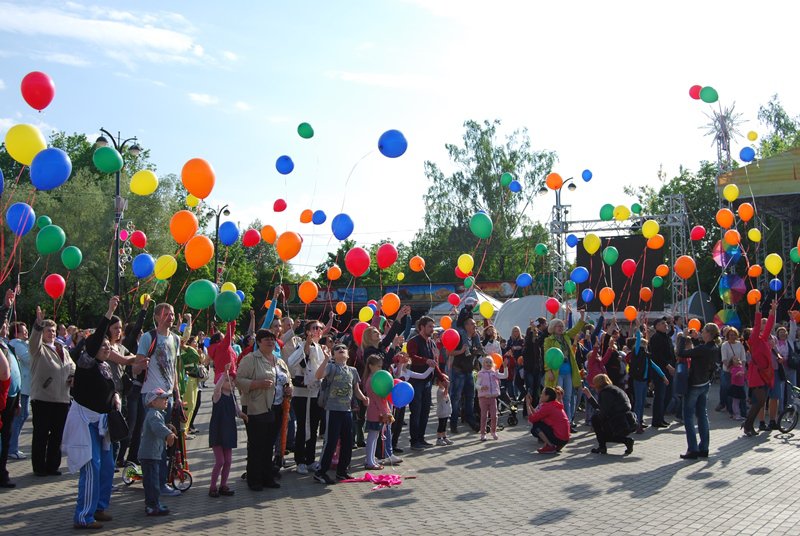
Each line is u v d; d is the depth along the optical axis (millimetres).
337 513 7113
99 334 6688
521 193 50750
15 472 9242
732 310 21719
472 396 13312
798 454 10367
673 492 7887
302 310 47312
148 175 9328
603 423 10641
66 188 41875
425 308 47125
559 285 30047
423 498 7785
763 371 12039
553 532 6266
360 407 11594
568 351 12906
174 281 39188
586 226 30031
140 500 7738
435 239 52938
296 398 9344
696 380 10047
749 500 7453
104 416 6723
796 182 24500
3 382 7762
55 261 38625
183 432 8297
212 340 13000
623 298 27562
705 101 14930
